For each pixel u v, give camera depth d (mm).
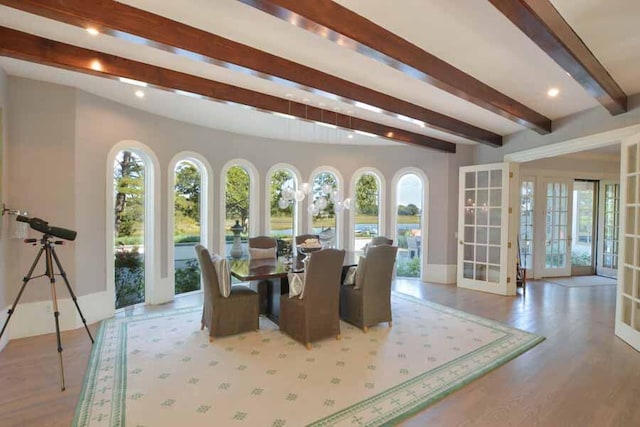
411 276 6887
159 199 4641
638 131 3447
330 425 2078
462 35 2418
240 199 5785
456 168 6211
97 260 3938
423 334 3609
